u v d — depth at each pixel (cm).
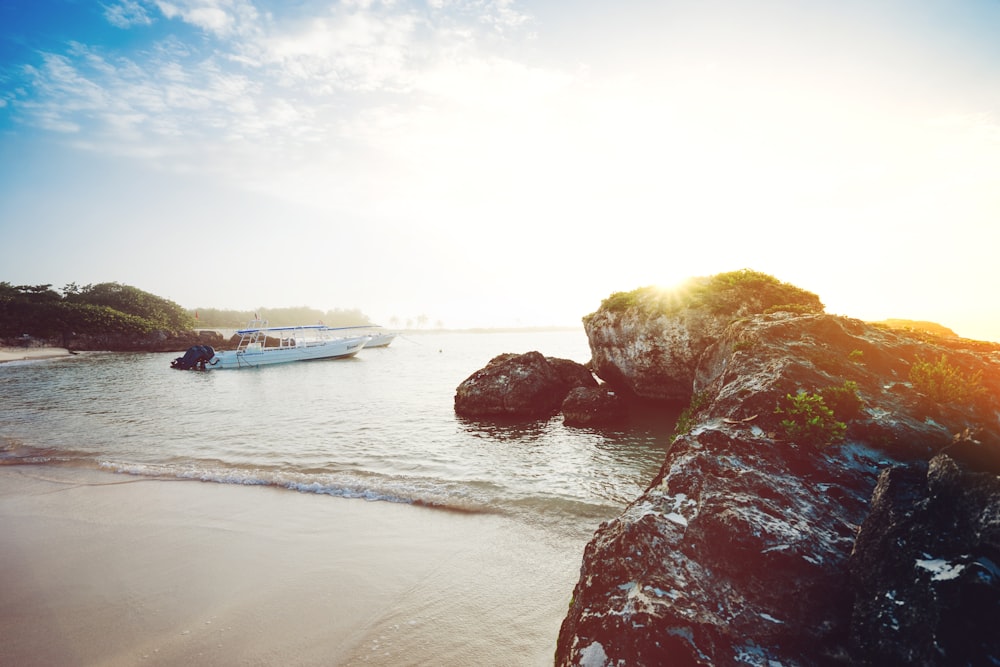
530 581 859
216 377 5053
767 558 546
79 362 7450
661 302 2358
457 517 1153
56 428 2277
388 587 852
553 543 1008
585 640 544
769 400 790
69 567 945
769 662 480
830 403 759
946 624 412
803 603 516
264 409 2838
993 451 486
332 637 719
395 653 680
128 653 690
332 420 2439
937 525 474
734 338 1353
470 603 796
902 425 721
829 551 549
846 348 970
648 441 1923
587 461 1639
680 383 2373
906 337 1040
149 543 1044
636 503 677
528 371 2567
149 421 2450
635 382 2538
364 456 1712
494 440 1961
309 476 1448
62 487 1415
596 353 2855
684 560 569
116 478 1491
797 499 620
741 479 650
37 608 808
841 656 480
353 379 4691
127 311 13775
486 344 14375
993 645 388
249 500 1285
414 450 1798
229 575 905
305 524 1126
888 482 541
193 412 2741
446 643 696
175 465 1609
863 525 536
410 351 10106
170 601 823
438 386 4000
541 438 1989
